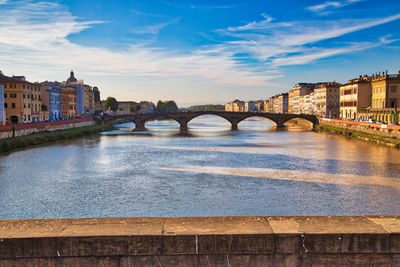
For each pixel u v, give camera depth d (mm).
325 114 183375
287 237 11562
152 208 35125
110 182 46219
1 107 95625
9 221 12805
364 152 73062
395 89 111125
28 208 35438
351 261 11672
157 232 11703
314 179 47562
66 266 11562
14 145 77438
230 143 93562
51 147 81562
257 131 140125
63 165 58438
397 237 11578
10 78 109812
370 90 134750
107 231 11797
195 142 96125
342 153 71938
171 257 11547
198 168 55844
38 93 124375
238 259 11609
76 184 45156
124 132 132125
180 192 41031
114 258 11555
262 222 12523
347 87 147250
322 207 35375
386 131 92062
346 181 46375
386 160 62688
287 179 47594
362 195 39562
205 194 40094
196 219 12875
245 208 35062
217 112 163500
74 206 36000
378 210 34469
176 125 190000
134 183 45594
